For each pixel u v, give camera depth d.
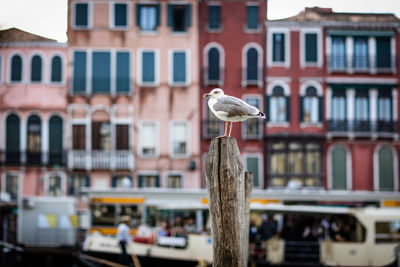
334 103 36.19
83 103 36.03
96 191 25.30
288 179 35.66
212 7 36.50
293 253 21.56
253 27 36.44
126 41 36.34
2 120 35.91
